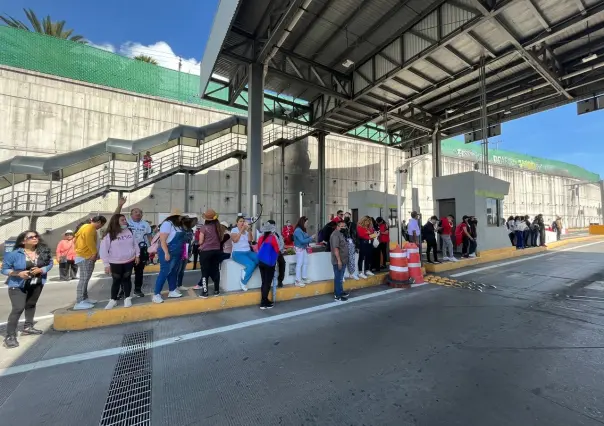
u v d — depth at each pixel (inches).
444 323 170.2
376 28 402.3
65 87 562.9
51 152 542.9
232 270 224.8
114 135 594.9
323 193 685.9
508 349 134.0
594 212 1583.4
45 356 131.7
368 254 280.5
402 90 542.3
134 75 632.4
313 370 117.3
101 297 236.7
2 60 524.4
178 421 87.1
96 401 97.7
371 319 178.9
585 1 336.2
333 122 676.1
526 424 83.7
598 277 288.5
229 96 498.3
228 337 152.5
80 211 556.7
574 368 116.0
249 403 95.9
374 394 100.1
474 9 331.3
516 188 1189.1
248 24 375.2
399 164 965.8
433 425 84.0
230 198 685.9
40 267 152.7
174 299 194.9
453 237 445.7
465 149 1105.4
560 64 464.1
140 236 226.7
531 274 309.6
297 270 239.3
